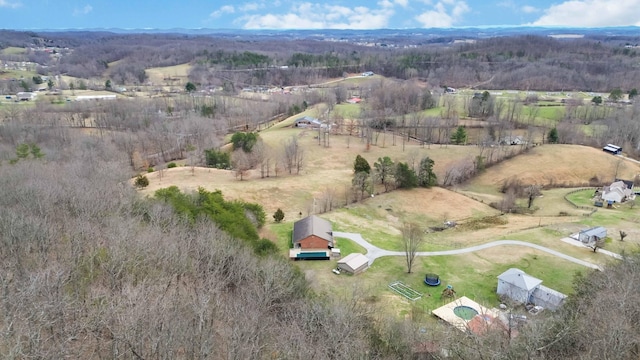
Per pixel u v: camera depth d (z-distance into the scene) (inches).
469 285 1785.2
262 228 2272.4
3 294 945.5
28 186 1815.9
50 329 904.9
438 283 1788.9
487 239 2257.6
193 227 1599.4
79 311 978.7
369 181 2856.8
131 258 1219.9
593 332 983.0
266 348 1008.2
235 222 1788.9
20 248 1248.2
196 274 1274.6
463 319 1433.3
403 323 1269.7
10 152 3230.8
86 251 1300.4
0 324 896.3
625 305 1056.2
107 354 888.9
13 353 759.7
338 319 1106.1
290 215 2546.8
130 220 1556.3
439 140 4315.9
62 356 828.0
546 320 1111.0
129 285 1063.6
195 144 3878.0
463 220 2623.0
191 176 3051.2
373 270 1913.1
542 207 2859.3
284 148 3540.8
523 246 2126.0
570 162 3587.6
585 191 3169.3
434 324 1418.6
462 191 3166.8
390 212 2682.1
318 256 1989.4
